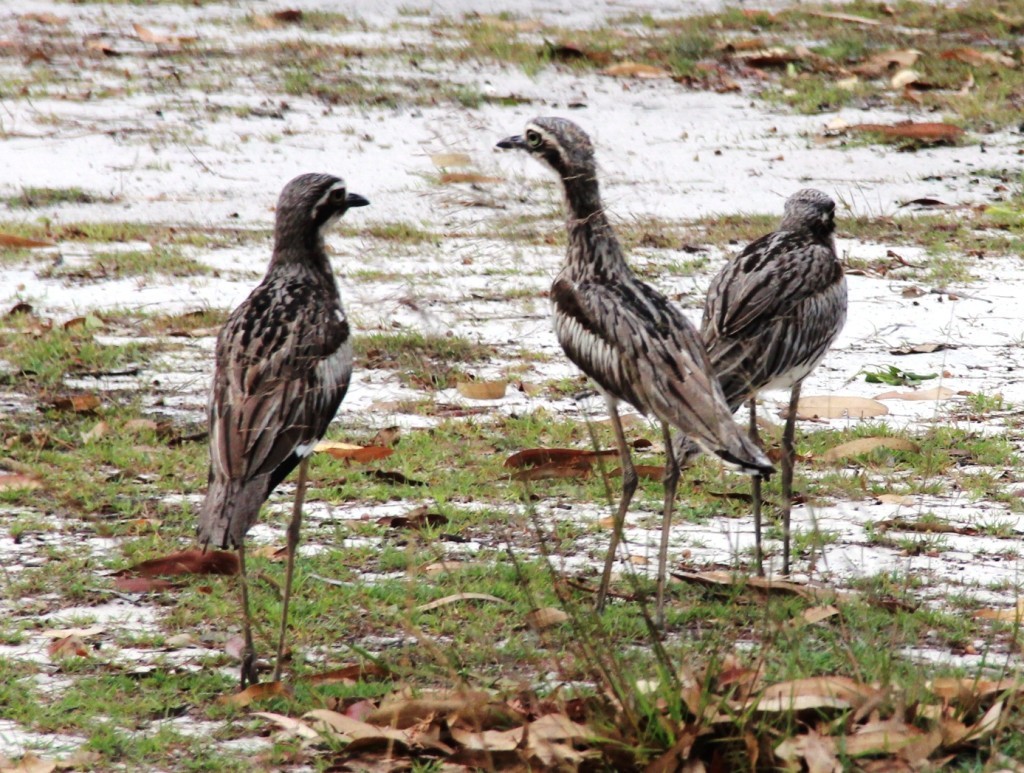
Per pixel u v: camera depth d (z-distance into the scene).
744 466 9.32
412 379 14.74
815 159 24.30
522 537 11.21
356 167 23.14
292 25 33.34
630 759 7.60
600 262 10.36
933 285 18.20
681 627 9.80
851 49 30.98
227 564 10.37
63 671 8.96
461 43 31.77
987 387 14.74
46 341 15.12
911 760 7.60
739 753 7.57
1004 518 11.67
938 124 25.23
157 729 8.33
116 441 12.88
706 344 10.71
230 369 8.95
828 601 9.94
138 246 19.22
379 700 8.58
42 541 10.94
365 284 17.42
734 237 19.83
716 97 28.03
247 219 20.66
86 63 29.36
